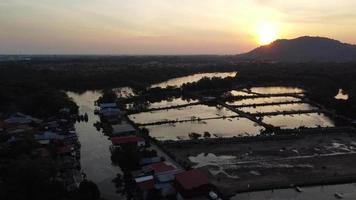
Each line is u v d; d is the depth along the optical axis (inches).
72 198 1883.6
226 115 4453.7
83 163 2637.8
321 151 2876.5
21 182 1871.3
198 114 4547.2
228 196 2049.7
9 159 2484.0
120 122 3961.6
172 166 2294.5
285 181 2261.3
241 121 4111.7
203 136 3358.8
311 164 2571.4
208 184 1980.8
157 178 2128.4
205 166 2549.2
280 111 4623.5
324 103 5000.0
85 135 3511.3
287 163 2596.0
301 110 4677.7
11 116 4097.0
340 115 4362.7
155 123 3976.4
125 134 3388.3
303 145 3048.7
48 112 4352.9
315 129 3491.6
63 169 2433.6
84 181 2000.5
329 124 3929.6
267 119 4200.3
